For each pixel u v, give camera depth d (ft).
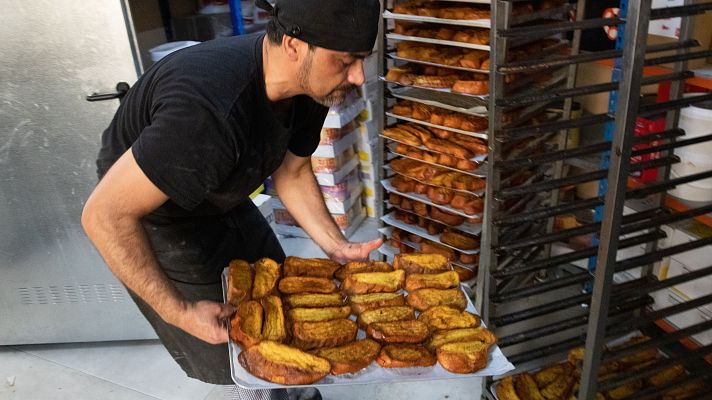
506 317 5.94
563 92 5.22
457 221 7.66
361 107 9.70
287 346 3.83
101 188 3.77
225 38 4.39
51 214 7.07
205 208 4.89
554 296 8.27
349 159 10.04
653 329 7.28
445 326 4.22
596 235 7.48
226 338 3.99
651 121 6.52
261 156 4.37
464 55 7.10
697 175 5.32
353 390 6.86
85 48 6.26
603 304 4.42
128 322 7.77
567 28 5.25
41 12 6.14
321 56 3.71
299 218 5.65
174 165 3.67
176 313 4.05
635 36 3.52
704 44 6.32
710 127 5.73
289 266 4.82
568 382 6.05
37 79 6.40
